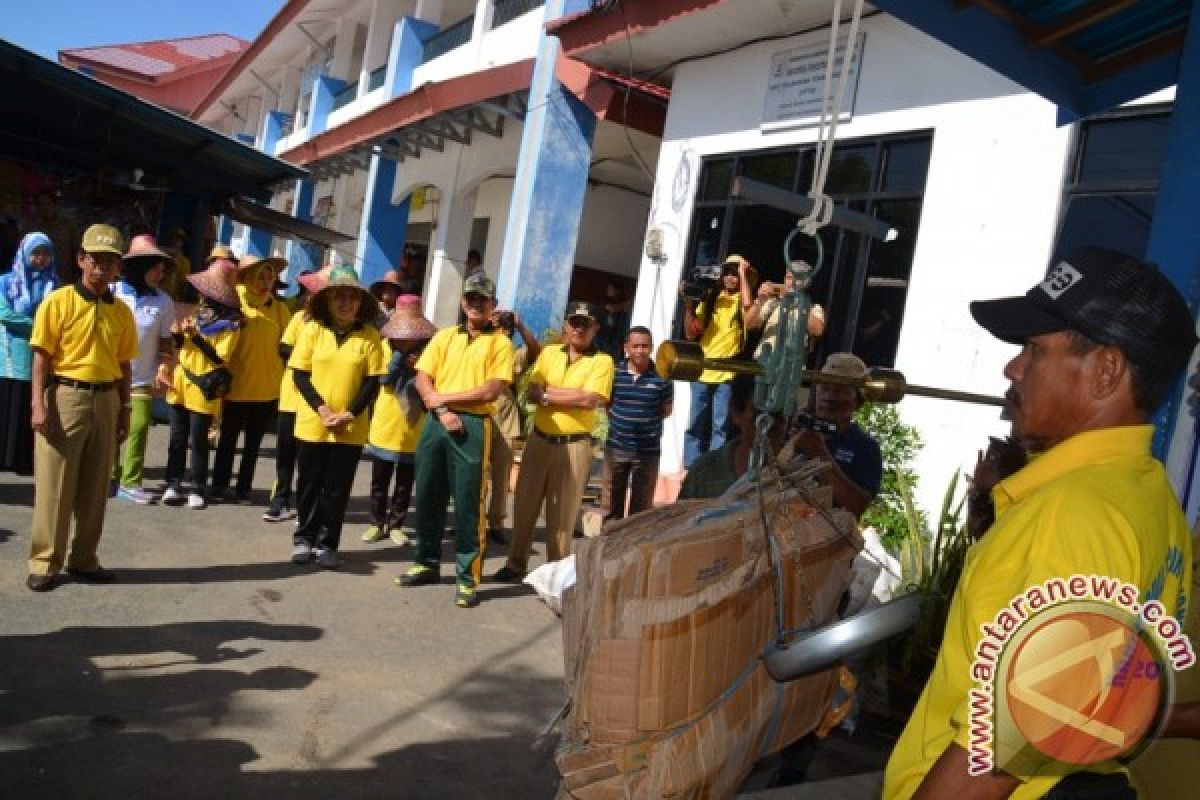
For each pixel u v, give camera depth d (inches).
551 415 254.1
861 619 66.8
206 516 278.8
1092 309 62.4
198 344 278.4
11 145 443.8
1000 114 275.6
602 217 614.9
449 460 229.6
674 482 359.3
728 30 358.0
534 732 163.3
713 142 384.5
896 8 155.9
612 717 62.4
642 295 414.9
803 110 343.0
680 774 63.4
